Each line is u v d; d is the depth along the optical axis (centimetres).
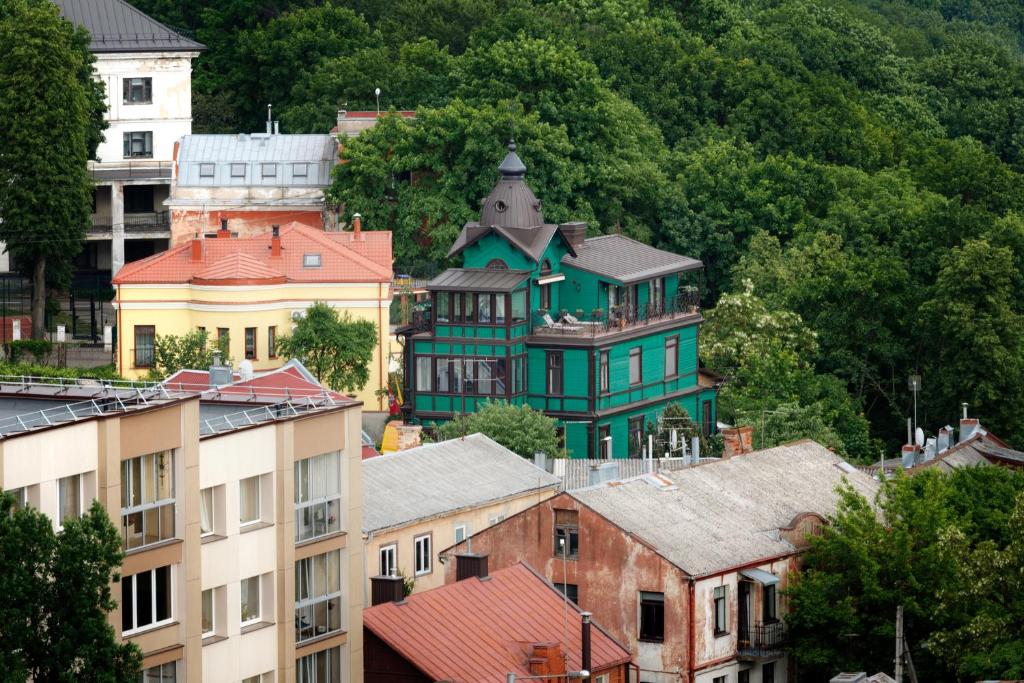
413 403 19712
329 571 11769
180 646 10944
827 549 13850
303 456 11588
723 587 13462
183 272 19888
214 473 11162
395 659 12025
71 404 10994
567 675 12000
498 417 17762
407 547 14388
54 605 10075
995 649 12800
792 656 13738
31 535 10006
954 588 13362
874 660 13650
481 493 15038
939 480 14612
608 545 13412
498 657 12206
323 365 19400
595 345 19462
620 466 16625
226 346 19562
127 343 19838
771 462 14912
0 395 11225
